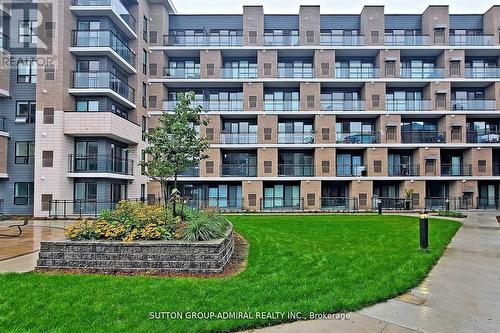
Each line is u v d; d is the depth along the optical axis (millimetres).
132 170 27984
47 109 23188
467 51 33812
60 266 7484
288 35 34188
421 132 33250
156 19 33281
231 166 33219
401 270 7531
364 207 32031
